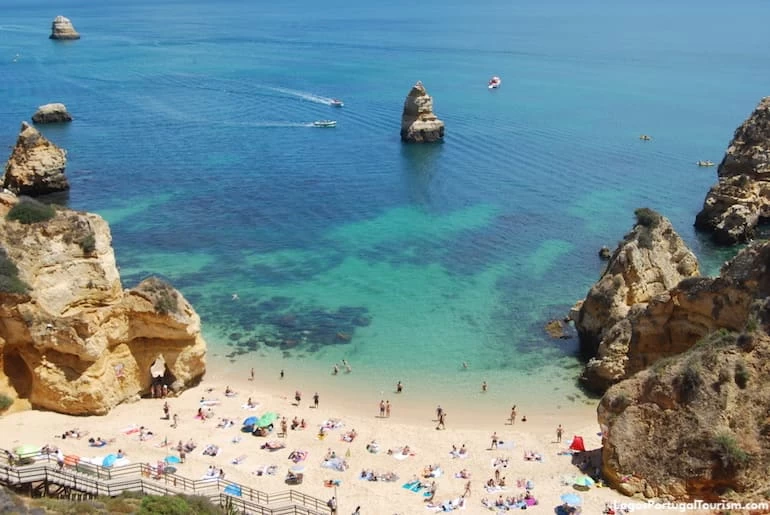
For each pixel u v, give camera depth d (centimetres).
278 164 12050
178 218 9444
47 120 14625
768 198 9088
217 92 18088
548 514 4091
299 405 5475
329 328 6644
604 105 16788
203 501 3675
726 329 4897
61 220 5069
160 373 5694
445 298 7244
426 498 4334
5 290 4750
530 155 12575
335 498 4175
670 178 11294
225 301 7131
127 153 12556
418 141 13425
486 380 5866
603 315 5991
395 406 5503
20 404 5003
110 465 4234
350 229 9138
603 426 4409
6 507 3100
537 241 8744
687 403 4119
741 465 3909
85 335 4906
